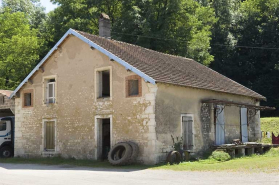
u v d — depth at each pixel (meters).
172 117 17.62
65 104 20.17
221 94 21.69
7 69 37.09
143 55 20.77
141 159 16.77
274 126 31.55
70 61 20.23
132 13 35.41
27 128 21.77
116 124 17.89
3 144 22.36
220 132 21.20
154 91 16.73
